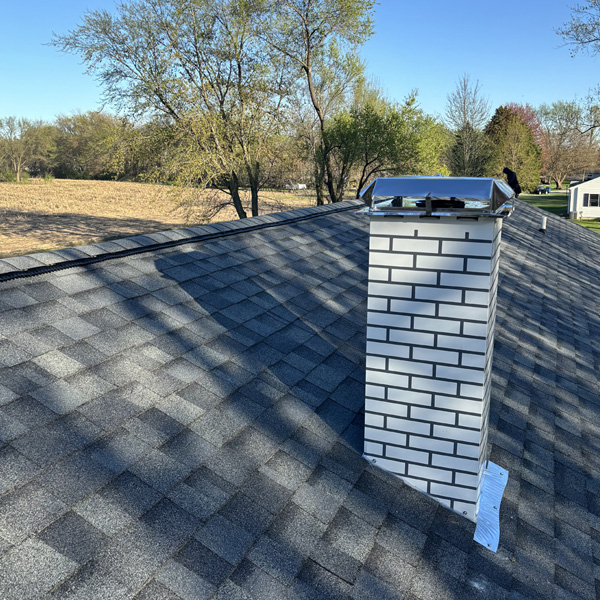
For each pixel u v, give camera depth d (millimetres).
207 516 2619
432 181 2955
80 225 36656
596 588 3098
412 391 3223
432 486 3307
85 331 3836
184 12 22922
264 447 3289
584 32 24188
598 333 8492
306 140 31469
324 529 2824
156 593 2139
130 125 24344
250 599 2270
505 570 2963
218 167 24672
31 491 2402
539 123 77500
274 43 26125
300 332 4980
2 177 67188
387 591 2568
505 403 4988
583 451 4676
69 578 2072
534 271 11383
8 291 4020
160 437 3053
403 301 3123
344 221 10281
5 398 2924
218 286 5371
